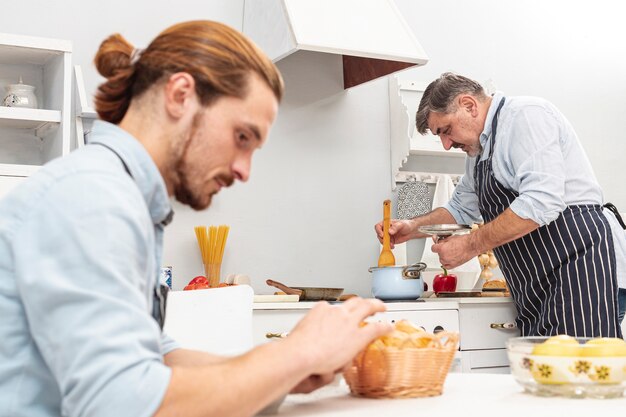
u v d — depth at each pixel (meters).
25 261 0.80
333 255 3.19
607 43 3.98
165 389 0.77
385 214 2.96
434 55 3.52
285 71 3.17
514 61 3.72
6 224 0.83
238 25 3.11
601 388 1.04
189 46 0.94
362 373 1.08
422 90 3.45
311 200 3.17
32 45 2.42
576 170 2.50
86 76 2.81
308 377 1.00
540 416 0.89
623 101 3.98
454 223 3.00
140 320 0.80
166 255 2.87
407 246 3.37
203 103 0.94
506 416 0.90
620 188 3.92
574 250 2.45
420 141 3.32
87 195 0.81
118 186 0.84
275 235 3.08
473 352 2.85
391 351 1.06
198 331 1.67
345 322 0.92
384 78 3.39
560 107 3.83
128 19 2.90
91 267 0.79
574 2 3.92
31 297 0.79
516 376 1.10
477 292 2.98
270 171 3.10
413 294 2.82
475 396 1.07
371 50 2.81
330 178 3.22
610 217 2.76
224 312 1.70
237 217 3.02
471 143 2.59
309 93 3.21
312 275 3.14
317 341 0.89
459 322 2.84
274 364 0.84
